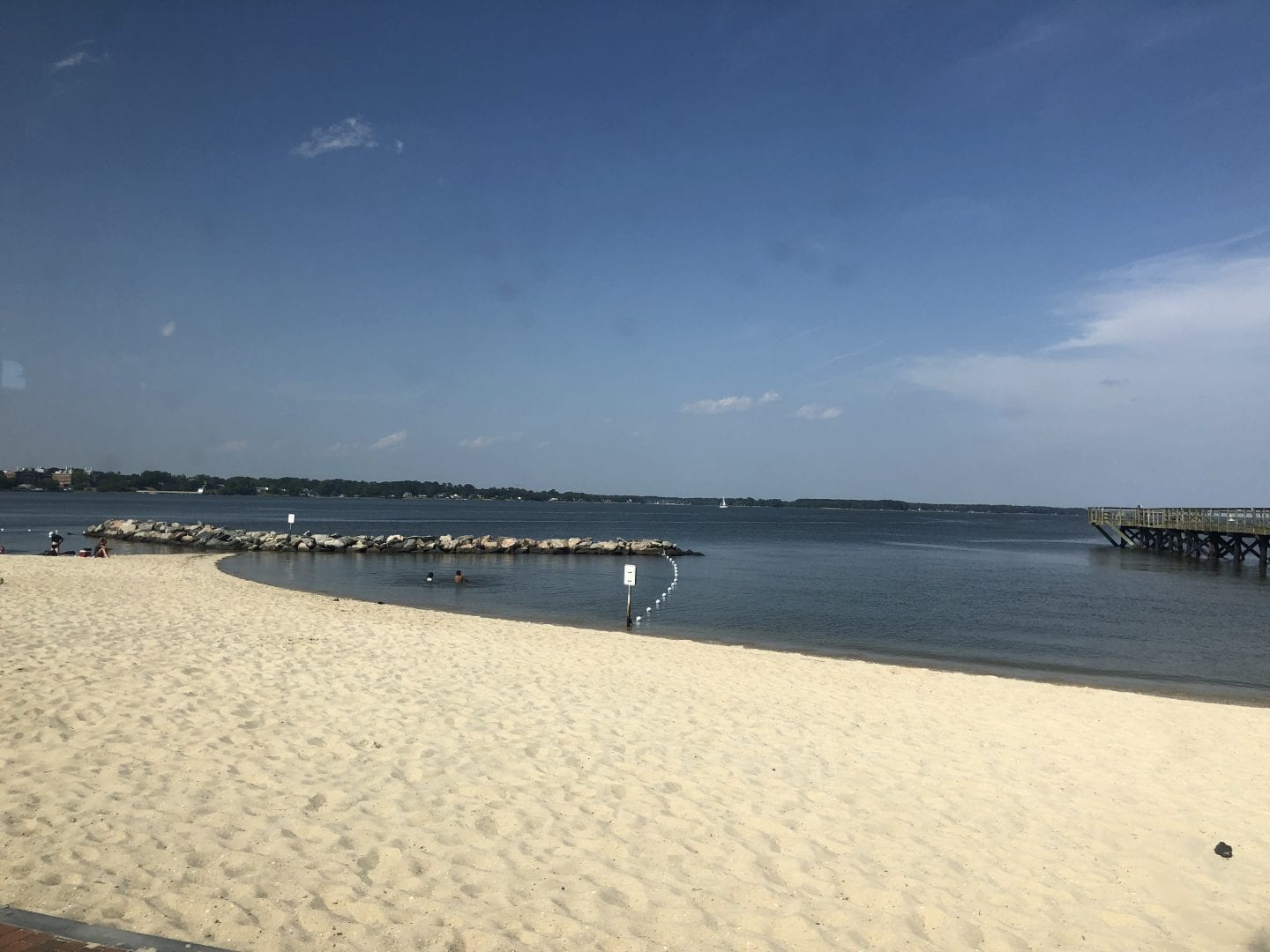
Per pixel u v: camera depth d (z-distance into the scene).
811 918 5.19
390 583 30.38
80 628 13.45
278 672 11.05
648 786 7.40
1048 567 45.84
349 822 6.14
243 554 41.34
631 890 5.37
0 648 11.30
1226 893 5.93
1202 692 15.44
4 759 6.97
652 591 29.73
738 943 4.82
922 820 7.03
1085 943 5.15
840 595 30.14
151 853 5.36
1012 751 9.27
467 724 9.05
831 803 7.28
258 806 6.34
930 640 20.77
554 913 4.97
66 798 6.20
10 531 54.72
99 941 3.99
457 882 5.30
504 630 17.09
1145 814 7.45
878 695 12.02
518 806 6.73
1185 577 39.56
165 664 11.01
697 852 6.06
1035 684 13.62
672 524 112.31
